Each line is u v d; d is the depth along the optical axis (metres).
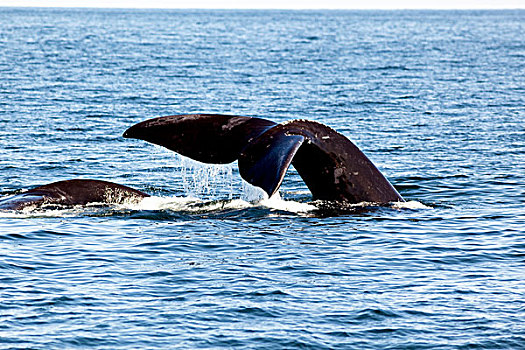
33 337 37.03
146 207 59.81
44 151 93.44
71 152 93.38
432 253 50.56
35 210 57.59
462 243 53.00
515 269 47.59
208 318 39.62
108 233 53.78
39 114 128.50
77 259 48.34
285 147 51.62
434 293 43.31
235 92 169.88
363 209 59.31
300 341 37.19
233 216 58.06
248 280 45.03
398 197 61.91
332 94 167.38
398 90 177.00
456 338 37.56
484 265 48.34
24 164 84.56
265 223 56.34
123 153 93.81
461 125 121.88
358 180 59.25
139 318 39.47
